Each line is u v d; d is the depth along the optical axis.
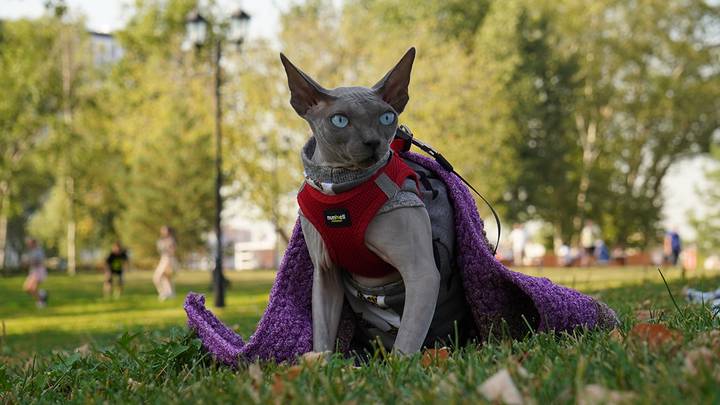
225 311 13.80
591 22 41.19
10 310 17.72
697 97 42.53
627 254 45.03
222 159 25.55
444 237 3.82
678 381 2.36
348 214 3.48
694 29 41.53
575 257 40.22
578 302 3.85
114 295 23.06
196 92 26.70
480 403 2.38
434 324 4.00
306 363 3.15
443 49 30.53
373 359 3.35
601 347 3.07
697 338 3.02
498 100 34.34
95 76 43.28
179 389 3.30
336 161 3.49
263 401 2.70
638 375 2.51
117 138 34.97
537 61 41.97
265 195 25.75
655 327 3.16
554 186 44.16
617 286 11.46
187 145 38.53
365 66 26.39
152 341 5.55
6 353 7.48
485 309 3.84
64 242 57.38
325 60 26.05
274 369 3.52
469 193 4.02
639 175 47.12
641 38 41.03
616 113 44.28
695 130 45.44
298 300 4.08
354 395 2.72
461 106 30.44
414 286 3.50
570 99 43.53
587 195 45.12
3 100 40.28
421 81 28.77
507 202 42.75
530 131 42.97
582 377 2.58
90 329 11.57
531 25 42.28
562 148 43.34
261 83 25.39
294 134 25.69
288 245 4.04
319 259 3.75
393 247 3.49
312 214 3.57
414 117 28.77
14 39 41.62
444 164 4.00
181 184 39.84
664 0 40.47
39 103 42.06
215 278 16.50
